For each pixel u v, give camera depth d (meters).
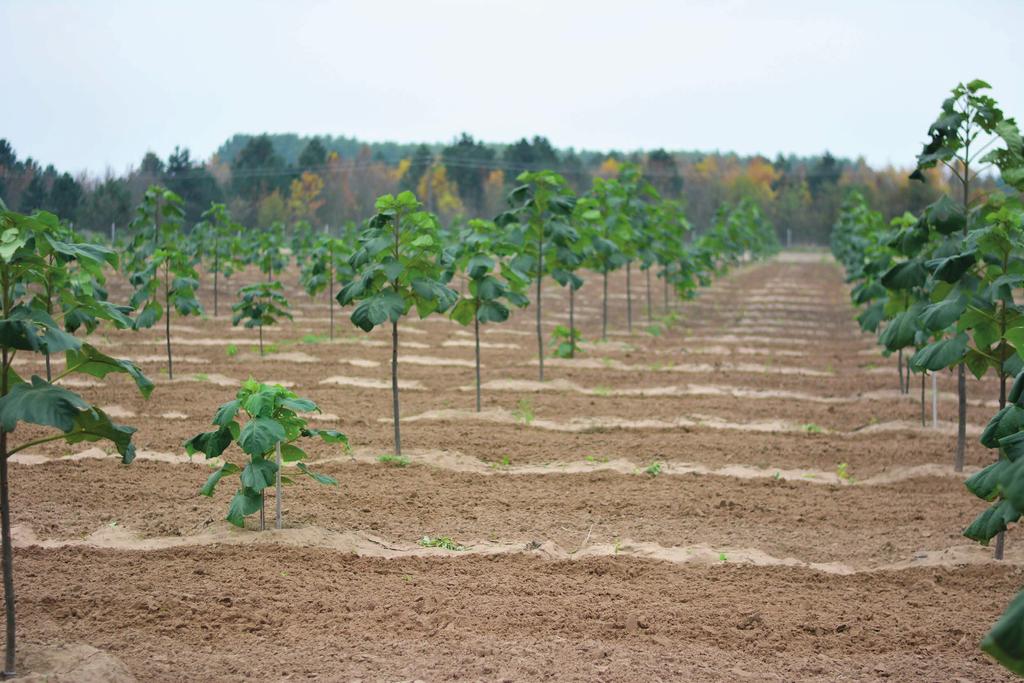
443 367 16.88
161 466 9.58
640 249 24.31
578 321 25.48
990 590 6.66
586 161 94.00
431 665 5.22
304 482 9.11
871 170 82.81
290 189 60.56
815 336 23.44
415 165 66.50
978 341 7.55
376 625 5.80
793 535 7.98
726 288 38.84
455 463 9.95
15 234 4.50
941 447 11.05
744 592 6.53
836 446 11.26
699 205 76.50
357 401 13.47
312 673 5.08
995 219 7.55
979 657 5.52
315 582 6.45
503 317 12.41
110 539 7.22
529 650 5.46
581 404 13.53
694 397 14.34
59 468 9.36
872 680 5.18
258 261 31.31
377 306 9.39
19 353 17.47
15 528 7.45
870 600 6.45
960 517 8.44
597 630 5.80
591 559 7.07
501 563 7.00
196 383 14.53
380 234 9.62
